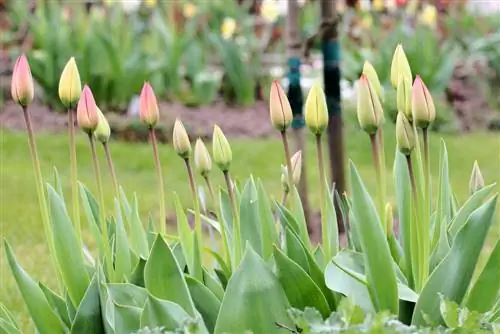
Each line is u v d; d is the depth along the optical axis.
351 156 13.59
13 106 15.82
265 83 17.92
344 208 5.12
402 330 3.48
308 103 4.03
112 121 14.32
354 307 3.69
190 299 3.97
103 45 15.34
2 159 12.90
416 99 3.81
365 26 18.70
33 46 17.11
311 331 3.57
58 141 13.87
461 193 11.25
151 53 17.39
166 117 14.98
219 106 16.88
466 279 3.95
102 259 4.68
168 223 9.89
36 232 9.66
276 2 16.61
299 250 4.27
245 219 4.57
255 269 3.92
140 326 3.80
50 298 4.51
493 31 20.69
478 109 16.88
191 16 19.64
